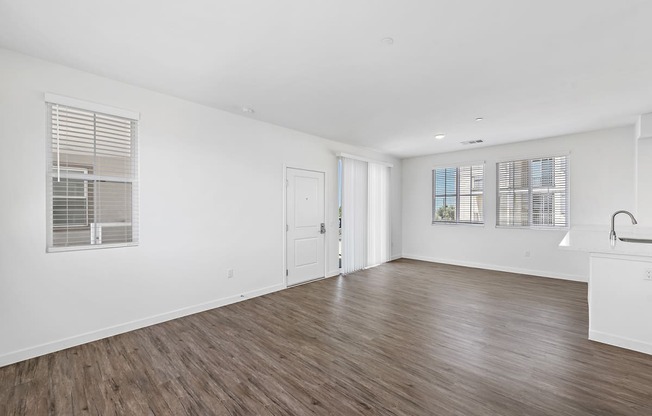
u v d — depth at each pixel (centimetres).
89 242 283
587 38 216
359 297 421
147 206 319
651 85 298
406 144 576
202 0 178
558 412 183
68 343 269
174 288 340
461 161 634
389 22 200
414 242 717
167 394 205
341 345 276
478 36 215
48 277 259
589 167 483
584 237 322
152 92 321
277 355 257
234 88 314
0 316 238
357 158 584
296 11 188
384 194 671
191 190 354
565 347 269
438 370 233
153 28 209
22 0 178
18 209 246
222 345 276
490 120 419
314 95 331
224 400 198
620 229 386
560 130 472
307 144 501
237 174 401
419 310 367
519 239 559
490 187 593
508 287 468
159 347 271
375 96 333
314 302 400
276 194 454
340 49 235
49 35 218
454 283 495
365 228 610
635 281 260
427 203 693
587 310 362
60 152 267
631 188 449
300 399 199
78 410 189
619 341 267
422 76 282
